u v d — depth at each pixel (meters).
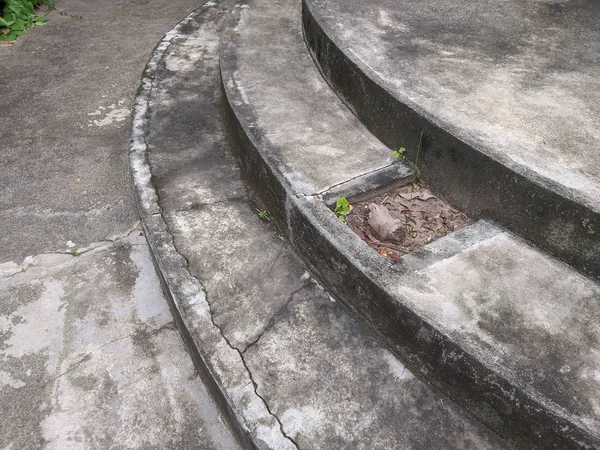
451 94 2.96
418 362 2.16
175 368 2.53
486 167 2.49
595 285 2.21
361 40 3.52
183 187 3.19
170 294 2.55
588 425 1.71
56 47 5.23
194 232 2.87
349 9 3.99
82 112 4.29
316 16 3.84
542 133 2.65
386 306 2.19
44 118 4.20
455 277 2.23
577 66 3.28
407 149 2.94
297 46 4.26
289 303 2.49
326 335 2.35
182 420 2.32
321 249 2.49
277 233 2.90
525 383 1.83
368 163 2.94
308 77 3.80
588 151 2.53
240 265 2.68
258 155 2.97
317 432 2.00
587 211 2.14
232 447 2.23
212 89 4.23
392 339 2.25
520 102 2.90
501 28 3.74
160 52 4.81
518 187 2.38
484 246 2.40
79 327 2.69
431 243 2.42
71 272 2.97
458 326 2.01
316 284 2.59
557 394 1.80
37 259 3.03
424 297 2.12
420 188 2.89
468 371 1.96
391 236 2.55
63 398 2.38
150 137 3.62
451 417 2.05
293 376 2.18
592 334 2.01
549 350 1.94
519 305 2.11
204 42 5.04
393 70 3.17
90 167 3.71
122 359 2.55
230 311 2.45
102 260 3.04
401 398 2.11
